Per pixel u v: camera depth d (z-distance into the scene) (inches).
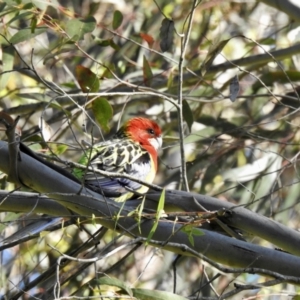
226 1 540.1
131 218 315.0
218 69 483.2
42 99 445.7
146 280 515.5
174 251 315.9
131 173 409.1
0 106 522.6
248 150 496.4
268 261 308.8
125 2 568.4
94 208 314.7
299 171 478.9
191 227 298.2
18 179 315.6
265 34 583.8
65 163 306.3
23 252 474.3
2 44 417.4
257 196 473.1
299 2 450.3
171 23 375.9
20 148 315.3
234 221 322.3
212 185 487.2
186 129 494.3
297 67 551.5
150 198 328.5
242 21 583.8
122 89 482.9
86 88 358.3
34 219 329.4
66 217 323.3
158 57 531.2
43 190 315.9
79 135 501.0
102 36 556.1
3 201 315.0
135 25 566.9
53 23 403.2
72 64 580.4
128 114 518.3
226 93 538.3
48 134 354.9
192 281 506.9
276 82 494.6
